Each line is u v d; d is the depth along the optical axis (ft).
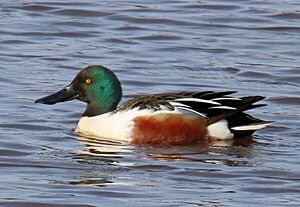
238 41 76.89
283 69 69.92
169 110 54.34
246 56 73.15
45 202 44.86
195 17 82.53
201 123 54.24
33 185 47.11
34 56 71.87
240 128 54.39
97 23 80.53
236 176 48.93
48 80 66.33
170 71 69.31
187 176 48.80
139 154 52.24
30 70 68.49
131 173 49.11
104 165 50.26
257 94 64.39
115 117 55.06
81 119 56.18
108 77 56.03
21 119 57.93
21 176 48.47
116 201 45.14
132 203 44.91
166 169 49.85
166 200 45.39
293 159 51.72
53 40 76.23
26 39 75.97
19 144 53.47
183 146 53.83
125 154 52.16
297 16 82.79
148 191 46.52
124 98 63.16
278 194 46.57
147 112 54.49
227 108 54.29
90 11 82.79
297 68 70.08
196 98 54.85
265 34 78.69
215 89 65.41
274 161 51.31
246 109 54.13
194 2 86.48
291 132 56.70
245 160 51.42
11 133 55.47
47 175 48.67
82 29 78.89
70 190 46.47
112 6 84.84
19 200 45.03
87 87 56.08
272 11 84.12
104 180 48.03
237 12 84.02
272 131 56.80
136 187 47.03
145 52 73.77
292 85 66.90
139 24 80.59
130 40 76.59
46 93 63.36
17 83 65.31
